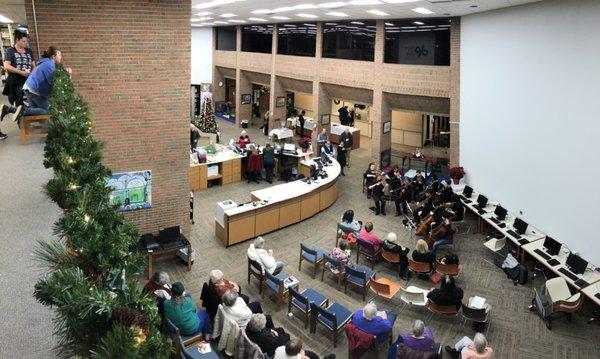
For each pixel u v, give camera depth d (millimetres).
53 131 4125
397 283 10375
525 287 10297
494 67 13000
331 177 15164
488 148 13508
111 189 3488
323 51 21016
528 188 11453
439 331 8680
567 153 9867
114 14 8992
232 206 12023
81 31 8805
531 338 8469
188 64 9945
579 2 9305
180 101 10086
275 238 12531
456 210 12773
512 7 11938
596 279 8867
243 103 28109
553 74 10281
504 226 11578
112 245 2654
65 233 2783
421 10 13719
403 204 14414
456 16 15070
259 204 12367
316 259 10297
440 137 22578
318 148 21094
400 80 17234
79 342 2045
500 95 12734
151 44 9477
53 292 2180
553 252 9945
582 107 9328
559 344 8289
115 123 9539
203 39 30656
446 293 8625
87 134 4242
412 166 19828
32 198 5254
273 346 6500
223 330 7125
